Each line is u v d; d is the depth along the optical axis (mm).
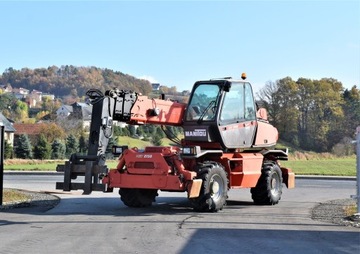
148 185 13469
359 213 12578
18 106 126125
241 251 8477
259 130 15875
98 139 12875
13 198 16359
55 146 61094
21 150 60750
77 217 12320
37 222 11445
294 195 19406
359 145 12812
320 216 12930
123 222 11508
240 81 15242
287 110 74688
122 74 145000
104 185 12727
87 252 8266
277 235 9984
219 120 14461
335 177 30969
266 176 15812
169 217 12438
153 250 8469
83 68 156000
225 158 14617
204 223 11430
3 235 9742
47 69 162625
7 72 165875
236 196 18766
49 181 26062
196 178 13500
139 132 39219
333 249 8734
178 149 13688
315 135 73562
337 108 74688
